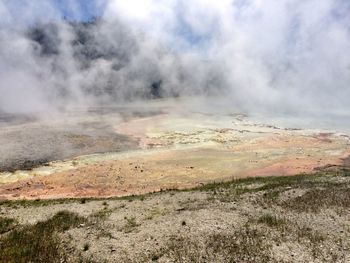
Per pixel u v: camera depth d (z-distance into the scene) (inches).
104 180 1087.0
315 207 637.9
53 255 514.9
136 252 516.7
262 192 753.0
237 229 565.0
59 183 1062.4
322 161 1255.5
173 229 579.5
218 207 673.0
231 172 1152.2
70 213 695.1
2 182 1067.3
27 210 735.7
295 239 526.3
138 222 630.5
